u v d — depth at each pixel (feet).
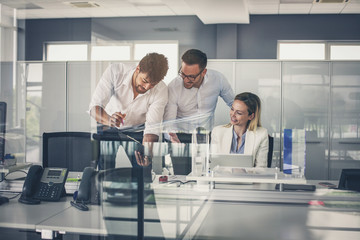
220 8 16.08
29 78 16.34
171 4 18.22
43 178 6.89
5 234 6.45
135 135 17.88
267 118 15.94
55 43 20.24
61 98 16.34
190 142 16.65
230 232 8.13
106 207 4.69
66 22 20.18
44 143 9.31
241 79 16.26
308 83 15.70
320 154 15.58
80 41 20.30
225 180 8.74
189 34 19.83
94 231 5.26
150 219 5.30
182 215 7.88
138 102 17.80
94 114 16.69
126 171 4.93
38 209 6.20
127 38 20.45
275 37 18.90
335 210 7.82
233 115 16.33
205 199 8.30
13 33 7.47
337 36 18.58
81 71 16.52
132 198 4.90
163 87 18.28
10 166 7.81
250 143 15.67
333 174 15.49
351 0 16.31
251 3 17.01
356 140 15.39
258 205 8.12
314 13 18.63
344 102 15.52
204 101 16.94
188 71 18.28
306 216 7.95
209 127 16.83
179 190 8.43
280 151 15.78
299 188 8.43
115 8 18.95
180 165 15.88
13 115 7.69
